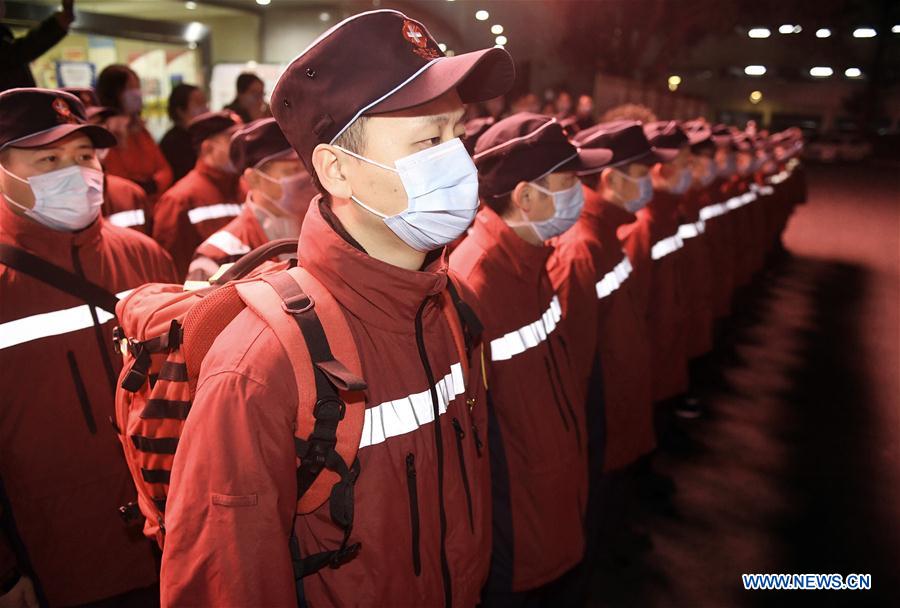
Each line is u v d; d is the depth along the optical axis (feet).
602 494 9.45
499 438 6.12
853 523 11.02
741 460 13.05
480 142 7.04
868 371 18.03
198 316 3.53
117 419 4.18
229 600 3.10
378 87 3.17
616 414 9.19
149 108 30.01
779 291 26.58
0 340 5.77
